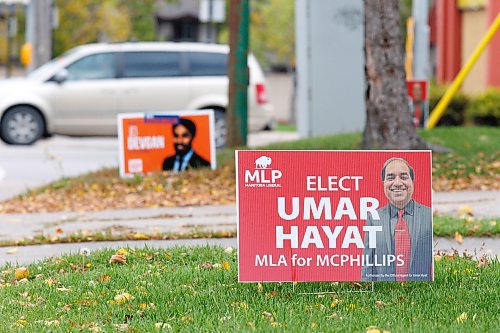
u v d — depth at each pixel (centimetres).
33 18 5184
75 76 3791
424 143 2541
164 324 1122
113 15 7444
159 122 2525
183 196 2341
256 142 4156
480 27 4684
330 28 3472
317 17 3466
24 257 1639
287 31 9044
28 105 3803
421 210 1217
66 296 1280
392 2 2497
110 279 1373
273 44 9050
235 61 2939
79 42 7356
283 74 9200
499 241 1709
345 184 1215
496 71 4366
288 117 9250
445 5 4894
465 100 3647
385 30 2498
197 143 2545
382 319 1138
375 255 1219
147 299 1251
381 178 1216
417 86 3039
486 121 3616
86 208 2242
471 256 1509
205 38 10181
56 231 1873
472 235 1750
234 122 2950
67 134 3812
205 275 1377
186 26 10219
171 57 3766
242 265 1220
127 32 7544
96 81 3772
